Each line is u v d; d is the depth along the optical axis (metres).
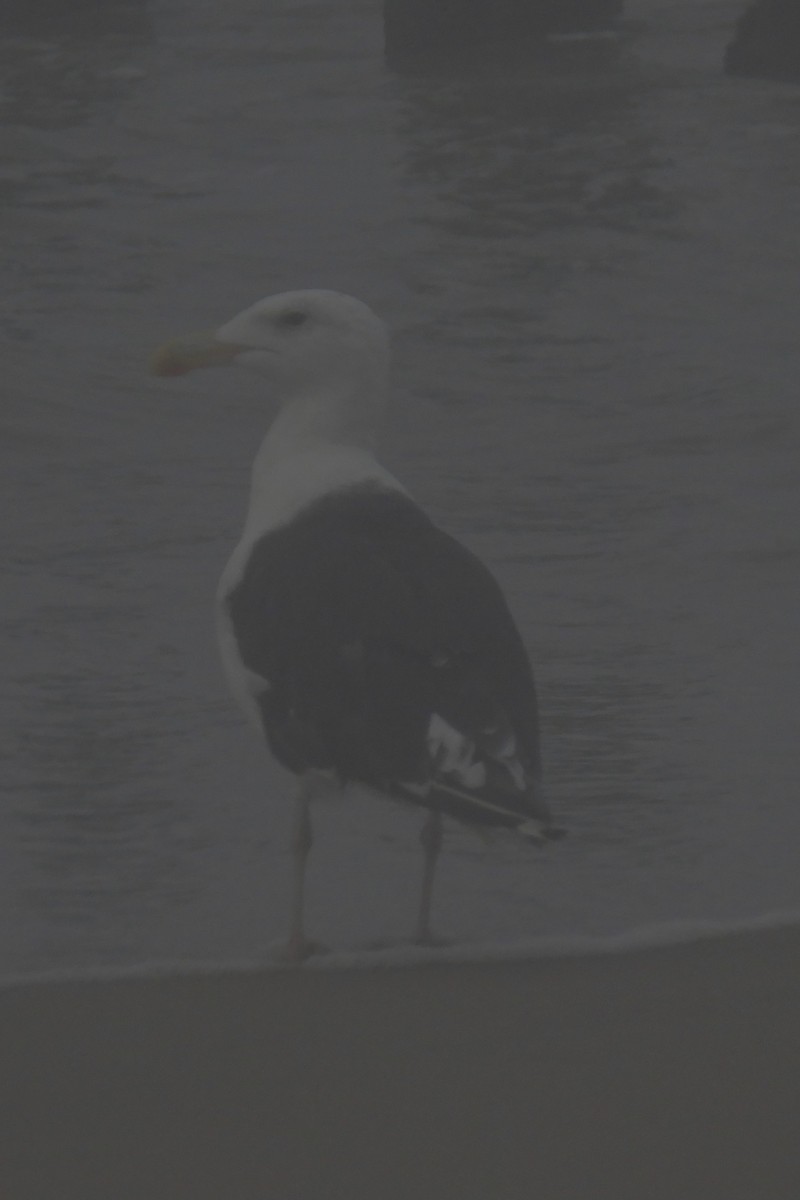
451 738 7.72
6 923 9.69
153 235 28.84
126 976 8.05
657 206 30.47
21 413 20.33
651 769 11.66
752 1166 6.12
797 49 40.59
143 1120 6.55
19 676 13.20
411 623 8.10
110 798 11.29
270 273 27.08
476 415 20.66
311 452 9.30
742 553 16.09
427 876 9.03
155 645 13.86
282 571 8.62
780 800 11.20
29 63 43.91
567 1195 5.95
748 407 20.72
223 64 43.50
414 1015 7.53
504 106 38.78
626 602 14.89
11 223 29.44
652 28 46.78
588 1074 6.89
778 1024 7.34
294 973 8.10
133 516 17.19
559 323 24.33
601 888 10.06
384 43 45.16
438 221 29.77
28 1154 6.29
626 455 19.20
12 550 16.09
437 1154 6.24
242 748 12.02
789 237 28.44
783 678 13.26
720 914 9.70
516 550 16.23
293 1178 6.09
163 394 21.22
